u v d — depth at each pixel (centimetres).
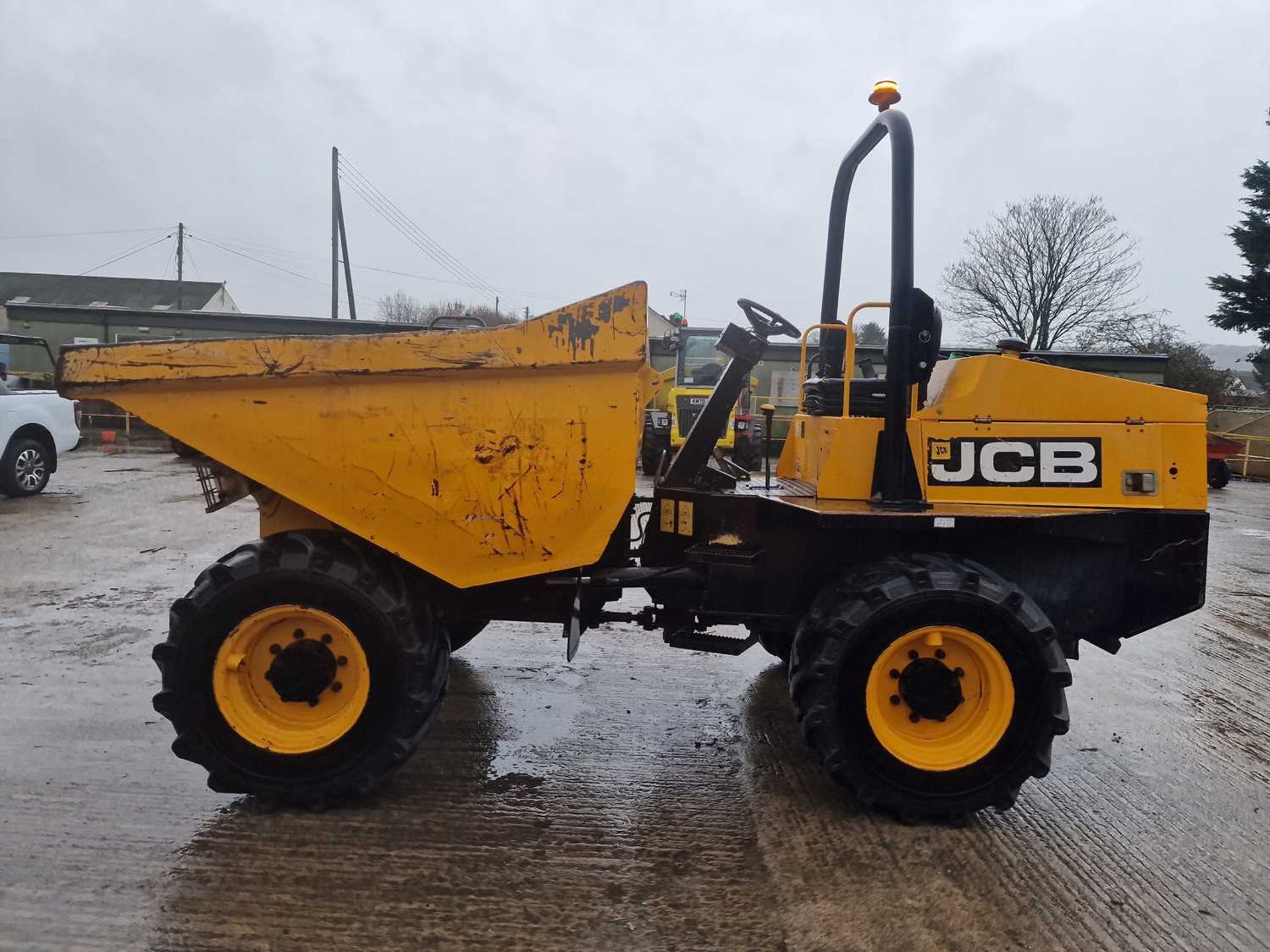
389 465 268
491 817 275
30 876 237
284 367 259
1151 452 297
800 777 308
